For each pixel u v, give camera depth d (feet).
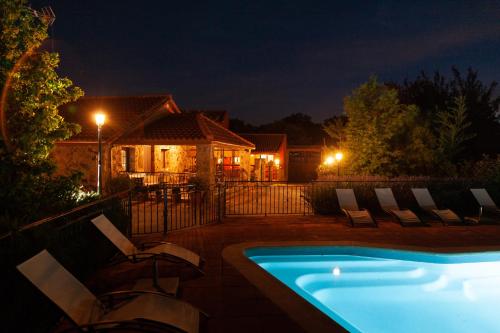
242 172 75.66
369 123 52.19
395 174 52.54
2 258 12.47
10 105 22.40
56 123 24.09
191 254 18.76
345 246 24.38
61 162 49.24
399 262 23.52
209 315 14.07
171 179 57.16
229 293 16.29
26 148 22.40
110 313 10.94
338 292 20.12
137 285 15.56
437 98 73.15
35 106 23.22
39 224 14.61
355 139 52.37
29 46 23.27
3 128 22.04
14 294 12.31
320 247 24.30
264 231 28.73
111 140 48.32
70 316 10.26
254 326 13.30
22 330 12.55
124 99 60.64
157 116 58.65
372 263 23.82
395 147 54.44
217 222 32.17
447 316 17.72
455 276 22.21
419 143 53.21
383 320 17.31
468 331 16.40
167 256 17.10
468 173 53.62
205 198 40.42
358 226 30.66
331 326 13.16
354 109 52.85
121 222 23.85
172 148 68.54
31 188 21.56
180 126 54.75
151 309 11.07
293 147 103.65
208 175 50.62
